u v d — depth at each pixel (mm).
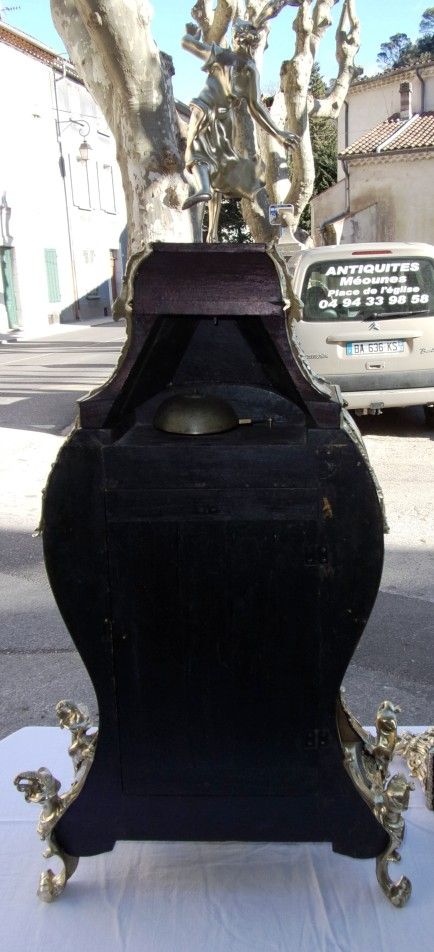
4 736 2727
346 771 1541
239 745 1551
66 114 26094
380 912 1567
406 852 1730
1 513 5293
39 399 9906
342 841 1568
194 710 1541
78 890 1643
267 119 1838
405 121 22219
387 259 6199
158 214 4418
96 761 1573
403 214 20906
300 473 1433
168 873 1686
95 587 1498
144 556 1481
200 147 1828
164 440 1477
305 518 1449
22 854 1748
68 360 14633
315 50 9148
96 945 1507
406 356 6258
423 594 3783
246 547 1469
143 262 1411
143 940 1515
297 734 1537
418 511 5004
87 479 1455
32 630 3564
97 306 29156
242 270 1400
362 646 3299
